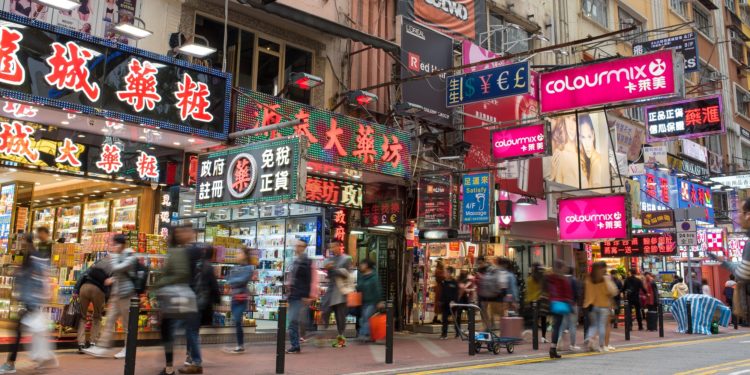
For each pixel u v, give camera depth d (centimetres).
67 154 1023
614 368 859
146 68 978
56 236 1491
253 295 1394
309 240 1429
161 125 987
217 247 1204
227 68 1281
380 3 1602
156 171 1132
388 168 1321
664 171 2408
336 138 1223
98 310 910
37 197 1495
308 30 1425
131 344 641
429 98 1524
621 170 2212
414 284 1570
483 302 1273
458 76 1456
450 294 1370
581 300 1278
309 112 1195
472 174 1403
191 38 1212
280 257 1482
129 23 1012
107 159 1070
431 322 1564
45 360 747
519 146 1420
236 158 1056
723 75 3275
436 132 1617
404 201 1466
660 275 2517
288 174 971
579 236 1555
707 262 2402
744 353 1095
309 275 1031
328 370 810
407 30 1504
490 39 1897
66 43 892
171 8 1190
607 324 1155
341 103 1409
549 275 1053
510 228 1725
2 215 1375
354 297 1146
